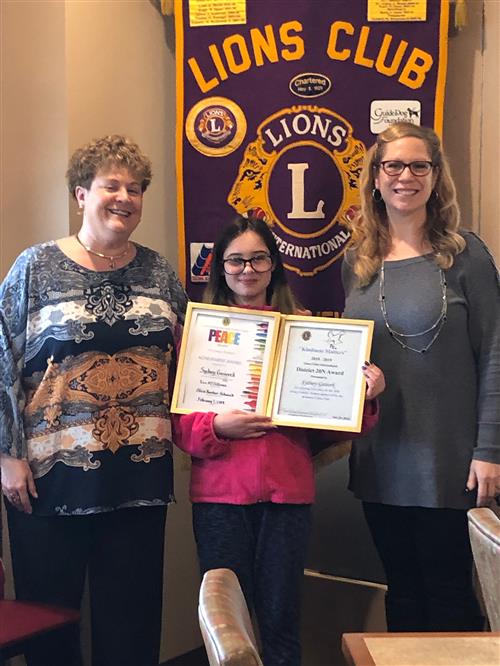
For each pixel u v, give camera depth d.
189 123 2.67
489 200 2.68
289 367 2.04
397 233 2.13
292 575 1.99
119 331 2.00
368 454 2.14
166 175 2.87
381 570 2.78
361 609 2.79
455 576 2.15
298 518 2.00
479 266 2.07
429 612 2.18
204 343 2.06
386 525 2.21
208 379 2.04
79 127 2.60
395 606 2.26
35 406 1.98
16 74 2.65
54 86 2.58
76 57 2.58
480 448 2.02
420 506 2.07
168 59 2.85
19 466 1.97
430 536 2.12
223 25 2.63
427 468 2.03
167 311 2.08
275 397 2.03
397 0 2.56
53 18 2.56
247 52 2.63
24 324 1.99
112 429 1.99
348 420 1.98
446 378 2.04
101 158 1.97
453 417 2.05
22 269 2.00
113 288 2.02
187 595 2.97
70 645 2.09
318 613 2.87
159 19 2.82
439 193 2.10
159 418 2.04
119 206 1.98
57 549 2.03
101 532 2.06
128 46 2.73
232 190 2.67
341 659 2.82
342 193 2.62
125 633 2.09
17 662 2.63
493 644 1.20
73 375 1.96
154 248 2.84
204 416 1.99
